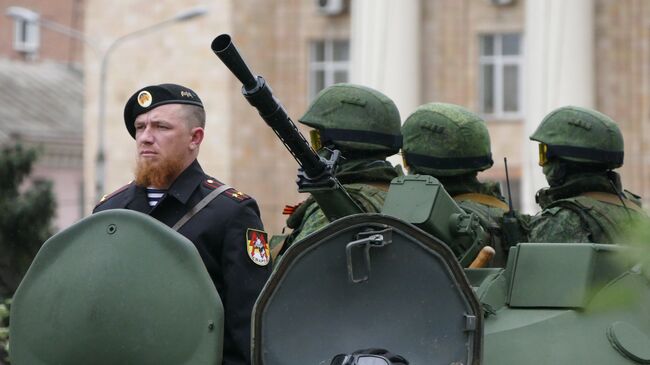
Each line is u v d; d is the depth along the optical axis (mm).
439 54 86750
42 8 130125
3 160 46188
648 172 83250
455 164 23859
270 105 16969
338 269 16531
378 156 22031
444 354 16500
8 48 129250
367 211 20562
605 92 83625
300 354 16375
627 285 18188
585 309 17984
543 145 24422
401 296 16641
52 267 17031
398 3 83562
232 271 18031
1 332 23938
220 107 91875
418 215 18766
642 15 83625
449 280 16609
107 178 95500
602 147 24109
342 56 91125
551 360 17453
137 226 16906
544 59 80625
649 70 83312
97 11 95750
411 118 24234
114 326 16688
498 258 22703
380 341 16500
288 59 91438
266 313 16359
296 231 21484
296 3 91438
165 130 18344
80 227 17062
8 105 116688
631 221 23406
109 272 16812
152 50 94250
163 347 16609
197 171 18547
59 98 119938
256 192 91500
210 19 92188
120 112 95500
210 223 18172
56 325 16844
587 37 80812
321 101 22094
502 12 86250
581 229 23047
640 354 17531
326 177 17844
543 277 18156
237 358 17891
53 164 113250
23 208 42156
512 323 17891
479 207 23344
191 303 16625
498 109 86938
